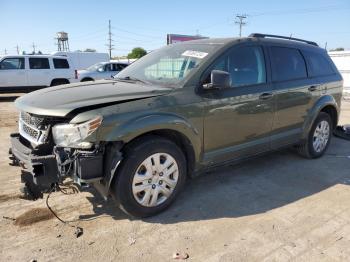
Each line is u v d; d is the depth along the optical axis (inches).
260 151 179.9
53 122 126.3
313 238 127.6
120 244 121.4
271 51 182.7
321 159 219.8
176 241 124.0
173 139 146.1
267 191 168.2
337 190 171.5
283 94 182.2
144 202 134.3
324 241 125.8
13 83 596.4
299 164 208.5
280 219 141.2
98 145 121.0
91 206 147.9
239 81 163.2
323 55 224.4
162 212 143.2
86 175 120.1
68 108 120.9
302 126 202.2
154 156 133.7
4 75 587.2
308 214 145.9
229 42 163.8
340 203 156.9
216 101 150.3
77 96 132.2
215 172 191.0
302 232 131.6
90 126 118.0
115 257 114.3
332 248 121.5
